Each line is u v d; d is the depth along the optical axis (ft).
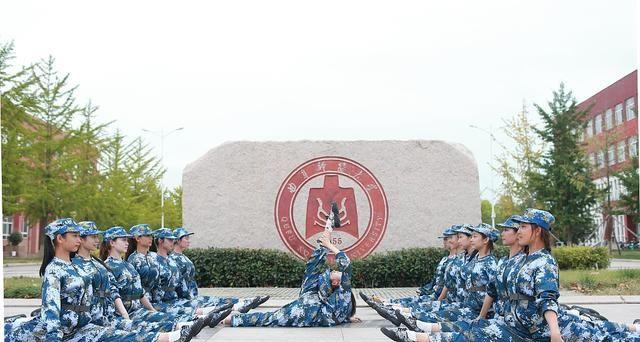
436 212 52.95
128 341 19.56
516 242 20.20
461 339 19.40
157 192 140.77
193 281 32.40
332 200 52.80
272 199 52.95
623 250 138.92
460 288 27.20
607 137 119.85
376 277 49.37
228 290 47.19
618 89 142.20
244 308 29.99
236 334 25.59
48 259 18.98
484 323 20.24
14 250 137.49
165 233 29.86
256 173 53.26
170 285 29.76
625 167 119.55
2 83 92.17
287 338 24.54
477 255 25.85
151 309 26.37
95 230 20.25
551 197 115.34
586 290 43.83
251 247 52.39
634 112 134.10
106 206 110.63
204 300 30.89
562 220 114.73
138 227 28.30
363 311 35.50
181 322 22.21
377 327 27.78
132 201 126.62
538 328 18.43
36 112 99.35
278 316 27.71
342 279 28.55
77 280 19.01
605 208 118.11
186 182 53.36
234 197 53.06
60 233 18.78
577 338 20.12
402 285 49.70
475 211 53.01
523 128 122.31
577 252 65.00
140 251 28.37
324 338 24.56
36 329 18.19
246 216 52.80
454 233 30.94
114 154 130.52
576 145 116.98
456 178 53.31
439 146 53.62
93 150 113.91
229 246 52.49
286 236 52.39
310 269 28.96
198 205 53.06
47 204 104.27
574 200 114.62
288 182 53.01
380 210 52.75
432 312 25.63
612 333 21.29
